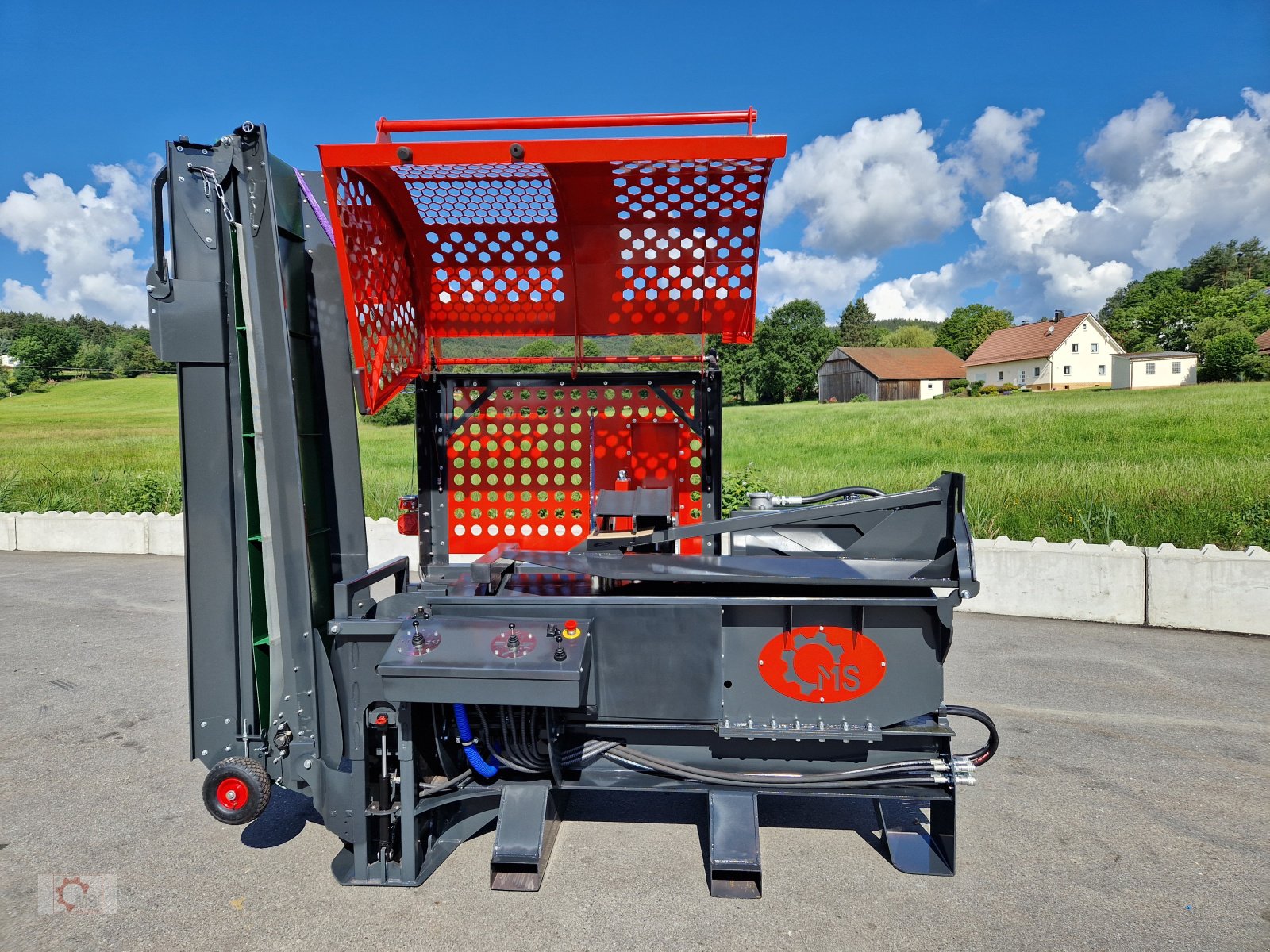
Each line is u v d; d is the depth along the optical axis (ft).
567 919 8.83
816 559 10.75
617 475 13.35
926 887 9.49
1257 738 13.87
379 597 20.16
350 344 10.32
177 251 9.05
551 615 9.32
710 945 8.37
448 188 11.17
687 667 9.29
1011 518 30.30
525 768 9.88
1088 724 14.51
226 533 9.41
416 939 8.47
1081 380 184.75
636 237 12.22
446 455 13.38
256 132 8.89
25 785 12.23
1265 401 92.22
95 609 23.59
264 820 11.24
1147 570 21.13
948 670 17.51
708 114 9.50
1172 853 10.22
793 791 9.50
